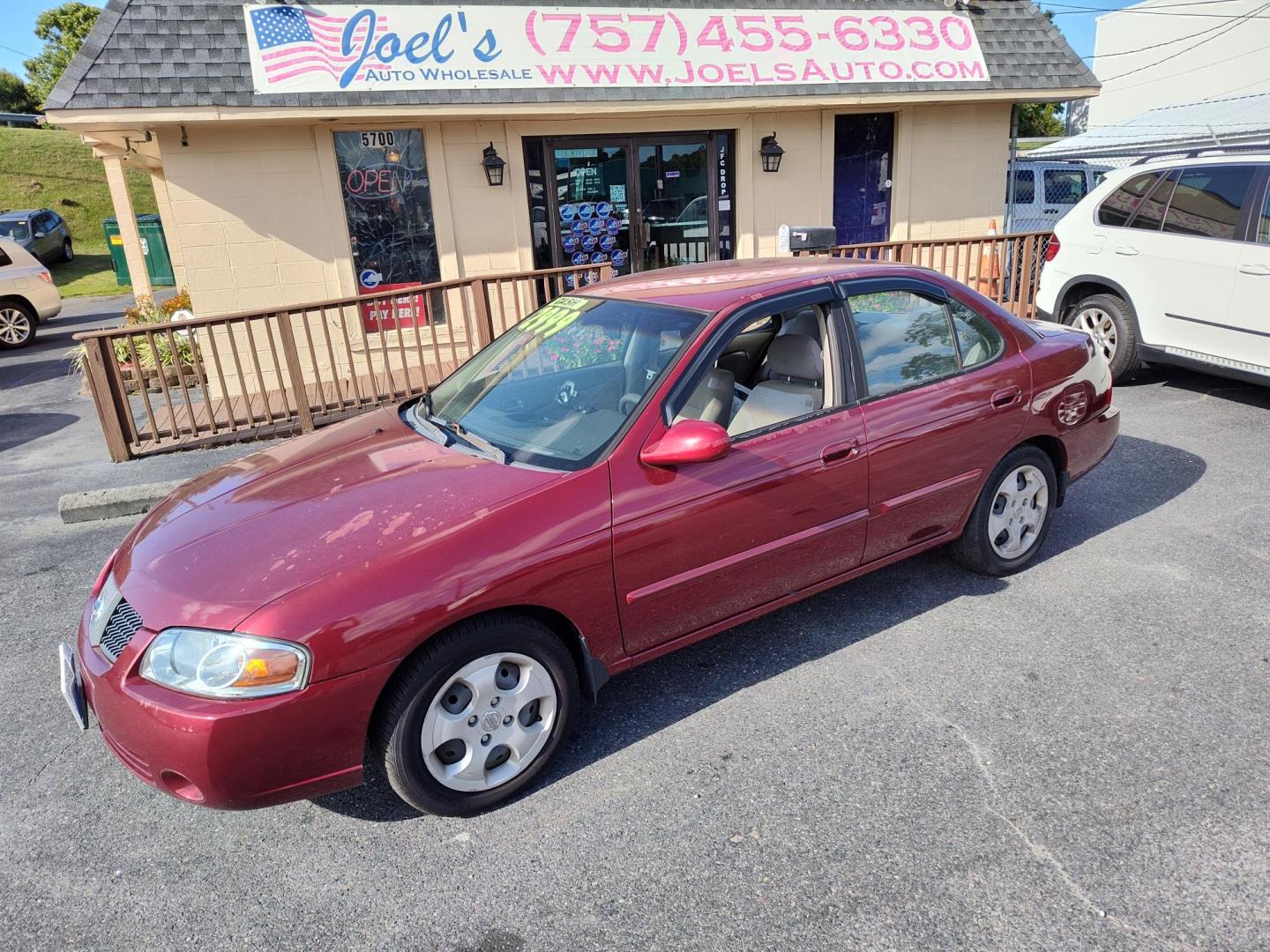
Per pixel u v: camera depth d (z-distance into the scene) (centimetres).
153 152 1019
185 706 242
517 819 281
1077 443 426
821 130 999
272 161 830
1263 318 607
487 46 824
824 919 234
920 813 272
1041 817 267
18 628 432
